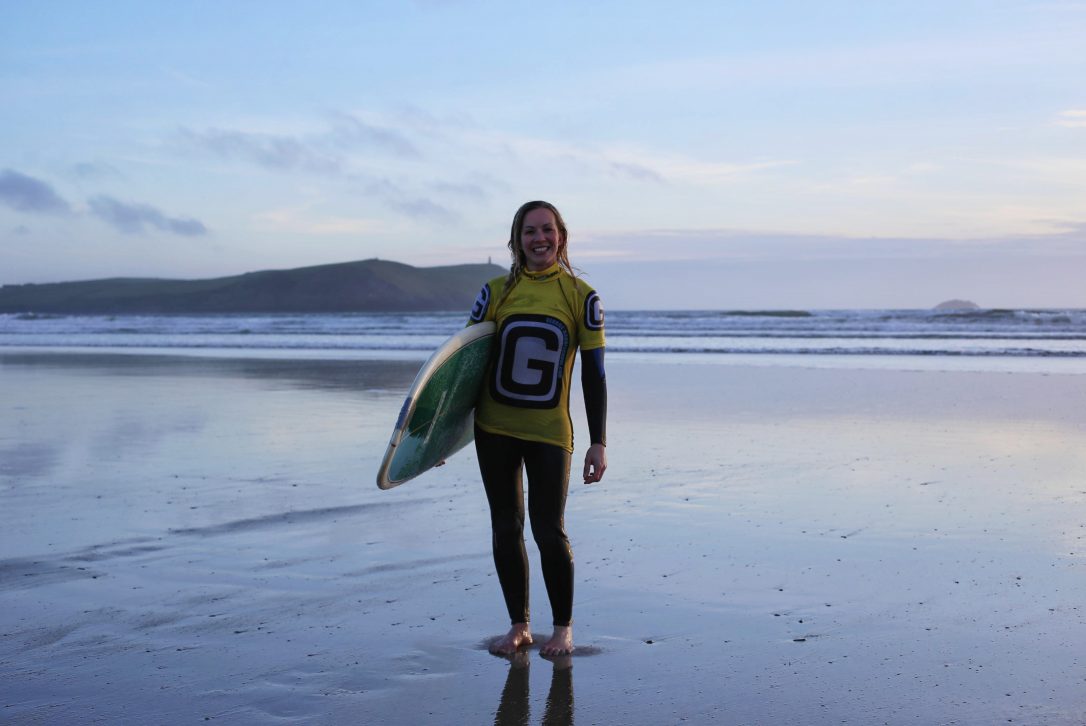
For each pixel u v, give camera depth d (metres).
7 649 3.38
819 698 2.91
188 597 4.00
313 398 12.31
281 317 69.75
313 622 3.70
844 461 7.35
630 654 3.34
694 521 5.37
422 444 3.45
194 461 7.45
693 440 8.49
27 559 4.58
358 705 2.90
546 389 3.48
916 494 6.08
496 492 3.55
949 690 2.96
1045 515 5.45
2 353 23.77
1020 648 3.33
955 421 9.73
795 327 35.94
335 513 5.61
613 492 6.21
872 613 3.74
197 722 2.76
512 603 3.50
